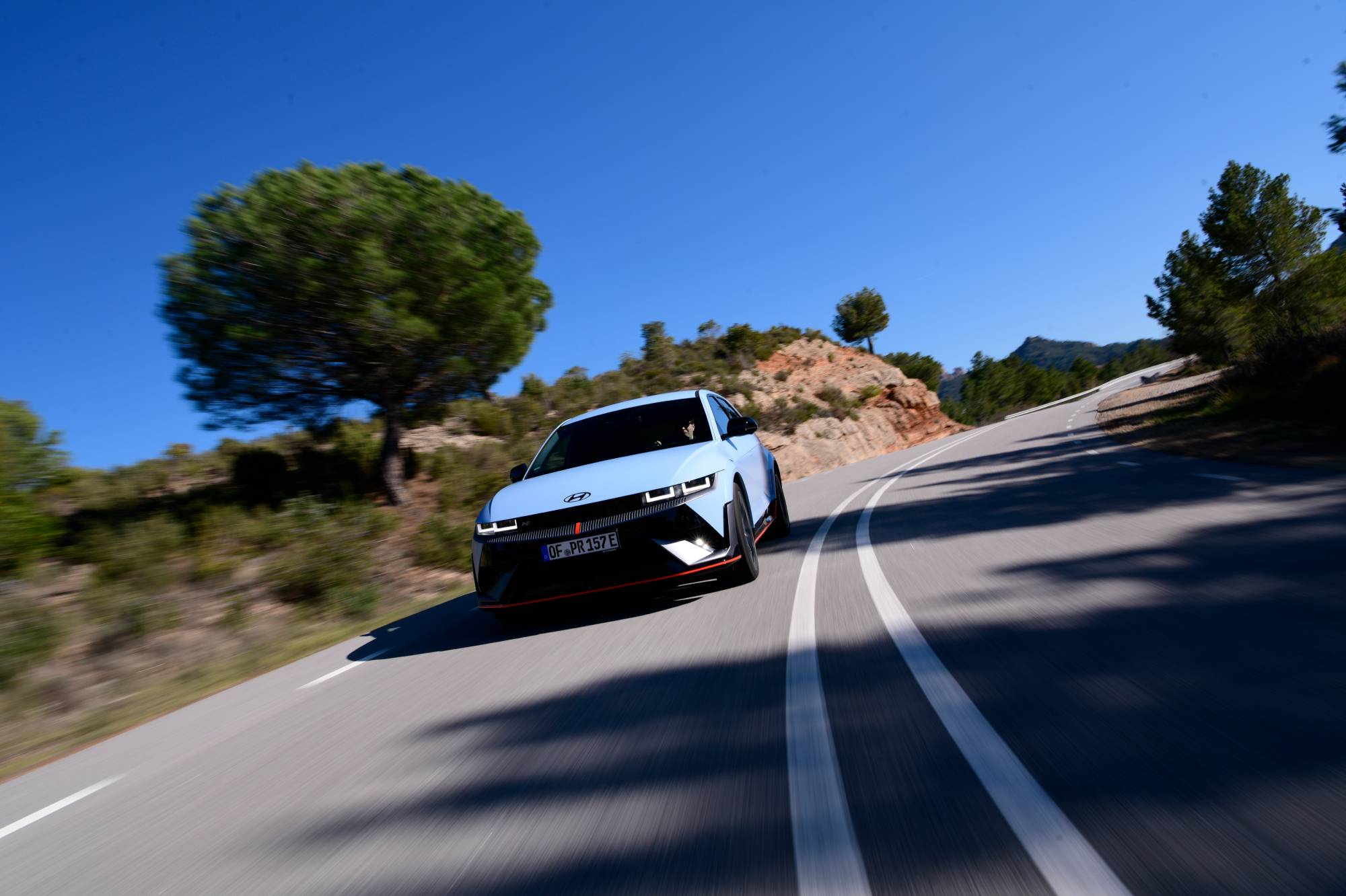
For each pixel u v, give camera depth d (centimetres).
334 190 1260
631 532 507
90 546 1080
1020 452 1536
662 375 3247
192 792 341
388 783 306
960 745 259
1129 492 786
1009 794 222
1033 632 374
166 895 242
